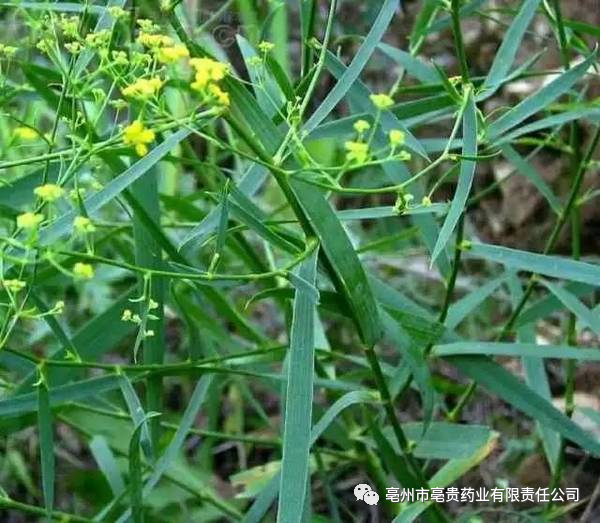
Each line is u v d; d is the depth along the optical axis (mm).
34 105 564
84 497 646
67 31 418
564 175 758
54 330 444
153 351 483
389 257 723
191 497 602
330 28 438
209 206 701
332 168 387
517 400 491
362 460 565
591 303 679
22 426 487
